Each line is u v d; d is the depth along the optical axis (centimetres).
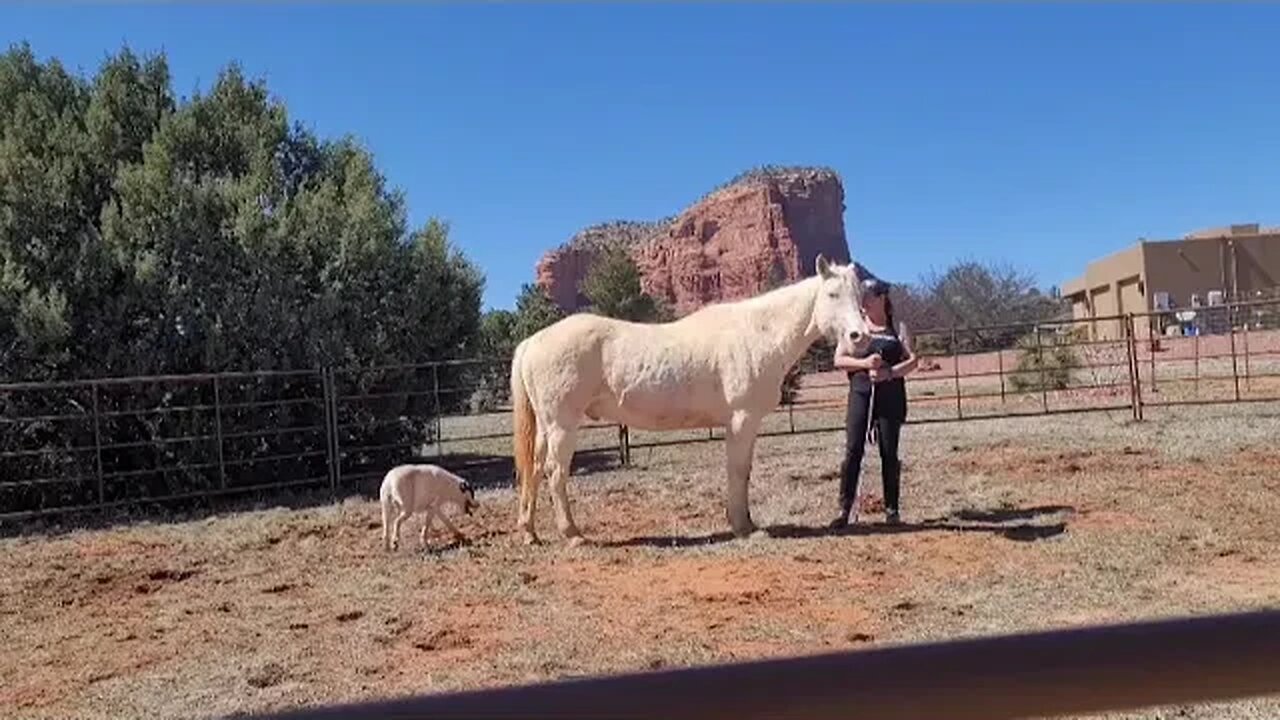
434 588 812
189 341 1633
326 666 621
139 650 688
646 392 947
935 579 751
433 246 1947
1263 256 5578
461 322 1958
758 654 594
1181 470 1153
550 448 962
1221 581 709
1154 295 5322
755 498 1182
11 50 1928
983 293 6981
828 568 798
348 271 1794
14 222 1584
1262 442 1302
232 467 1645
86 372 1580
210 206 1733
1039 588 708
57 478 1505
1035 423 1719
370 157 2070
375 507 1326
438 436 1841
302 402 1666
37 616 815
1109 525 905
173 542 1145
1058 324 1800
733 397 944
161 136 1809
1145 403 1839
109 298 1617
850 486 965
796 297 941
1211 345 3475
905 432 1712
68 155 1748
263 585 866
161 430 1592
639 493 1280
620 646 626
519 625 689
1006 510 1007
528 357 972
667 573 816
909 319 6350
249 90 1998
